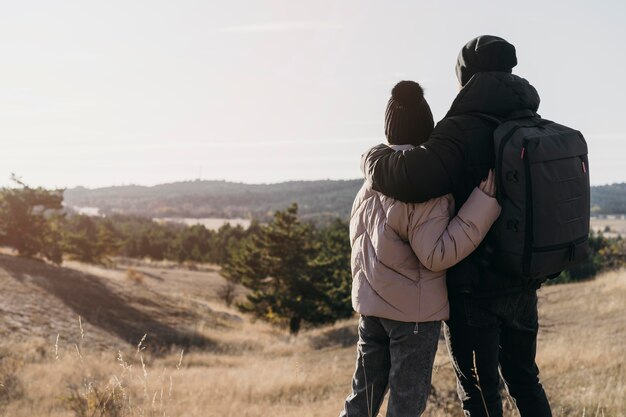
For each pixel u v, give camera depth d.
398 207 2.24
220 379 13.85
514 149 2.10
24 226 37.81
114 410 3.62
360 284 2.39
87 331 24.91
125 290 35.94
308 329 37.41
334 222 63.69
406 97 2.42
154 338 27.61
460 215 2.17
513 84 2.31
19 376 12.51
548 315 19.95
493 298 2.26
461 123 2.25
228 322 36.28
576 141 2.22
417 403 2.27
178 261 102.56
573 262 2.14
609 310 18.91
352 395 2.51
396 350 2.32
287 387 12.66
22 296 27.19
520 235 2.09
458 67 2.52
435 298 2.26
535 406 2.50
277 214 37.38
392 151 2.33
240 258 39.78
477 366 2.32
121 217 176.12
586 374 8.52
